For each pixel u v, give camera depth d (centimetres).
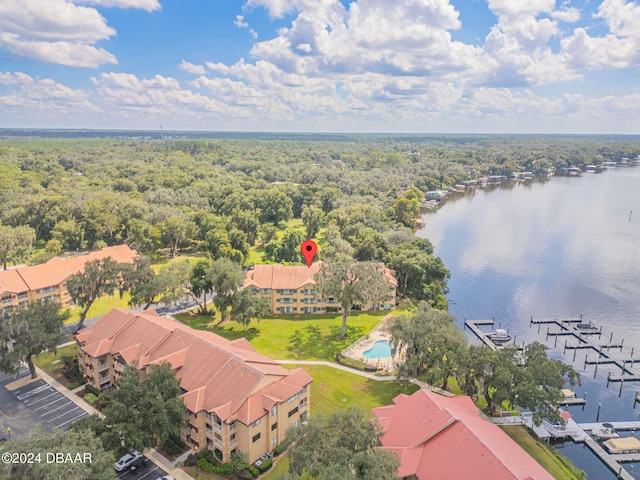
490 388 7331
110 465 4181
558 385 6269
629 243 17975
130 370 5681
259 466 5525
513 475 4328
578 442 6788
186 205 19112
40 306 7600
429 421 5422
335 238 14888
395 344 7750
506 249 17138
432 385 6775
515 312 11912
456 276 14388
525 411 7194
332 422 4706
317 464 4341
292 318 10431
